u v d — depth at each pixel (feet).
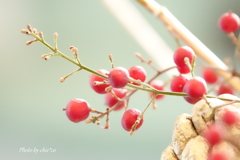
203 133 0.81
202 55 0.91
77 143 1.24
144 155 1.23
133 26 1.09
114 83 0.80
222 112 0.81
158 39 1.10
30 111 1.30
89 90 1.33
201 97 0.80
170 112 1.31
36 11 1.36
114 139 1.26
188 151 0.80
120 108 0.88
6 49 1.34
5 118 1.27
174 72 1.02
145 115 1.30
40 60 1.35
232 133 0.80
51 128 1.27
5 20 1.34
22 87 1.32
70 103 0.83
